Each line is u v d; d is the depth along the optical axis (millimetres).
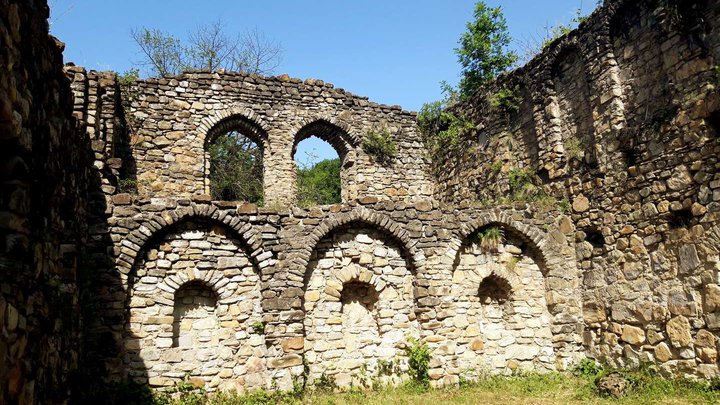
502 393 10281
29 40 4992
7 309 4078
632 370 10664
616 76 11539
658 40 10586
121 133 13922
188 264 10234
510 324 12086
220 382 10016
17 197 4578
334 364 10836
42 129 5523
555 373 11625
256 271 10625
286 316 10344
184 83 14898
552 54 13227
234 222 10438
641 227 10703
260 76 15727
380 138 16562
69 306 7066
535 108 13656
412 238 11555
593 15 12070
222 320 10266
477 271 12062
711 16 9516
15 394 4258
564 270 12297
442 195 16938
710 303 9258
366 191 16297
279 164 15422
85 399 8172
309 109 16109
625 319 10953
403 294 11531
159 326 9852
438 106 17828
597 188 11812
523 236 12375
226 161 23234
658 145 10422
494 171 14828
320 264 11141
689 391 9211
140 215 9906
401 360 11227
